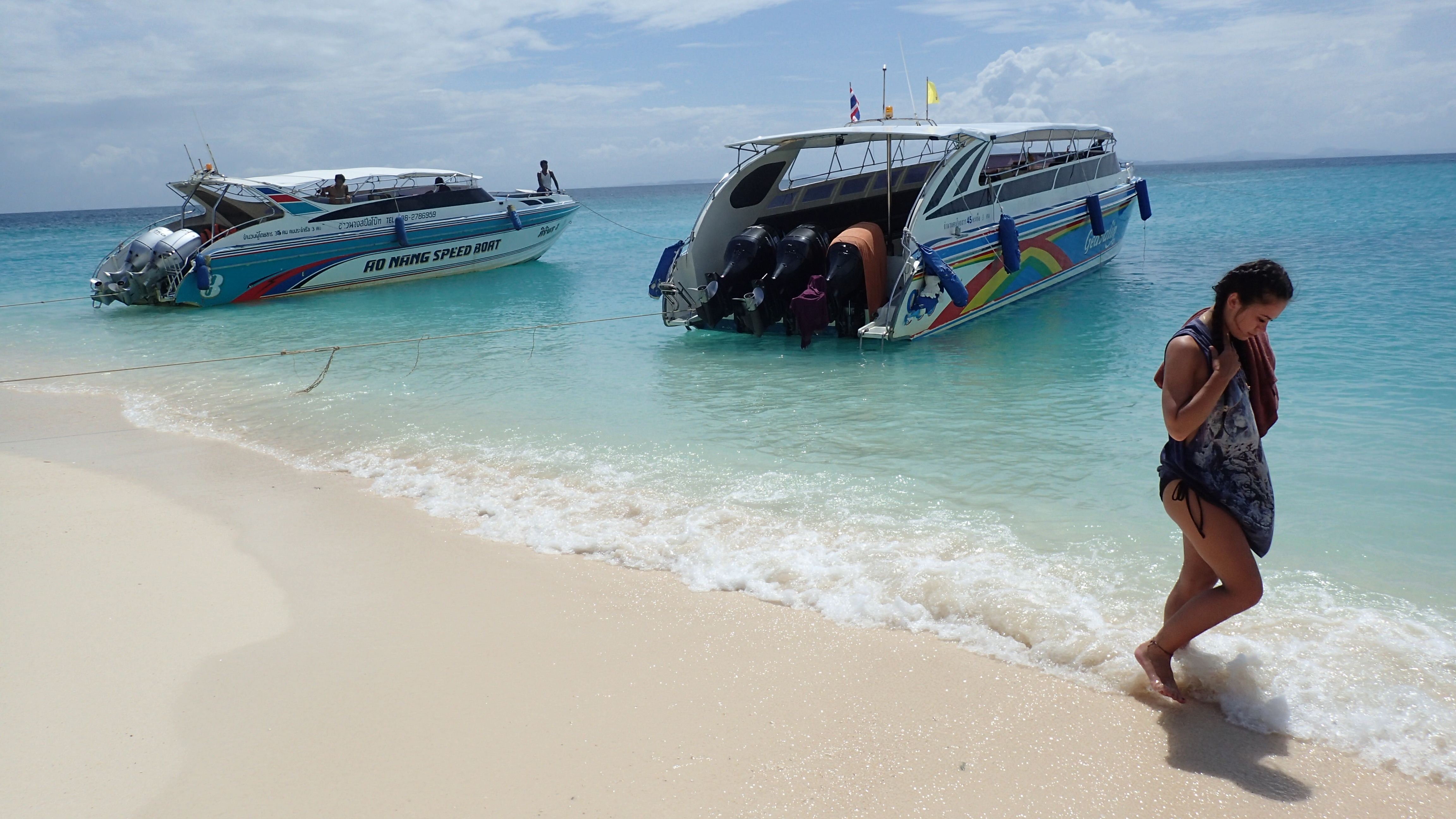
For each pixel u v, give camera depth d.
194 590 3.89
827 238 10.83
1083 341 9.37
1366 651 2.93
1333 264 13.44
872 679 2.96
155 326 13.58
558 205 21.41
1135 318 10.48
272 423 7.17
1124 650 2.98
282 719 2.81
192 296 15.37
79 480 5.71
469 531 4.58
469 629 3.43
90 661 3.23
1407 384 6.60
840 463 5.50
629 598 3.67
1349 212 25.80
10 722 2.83
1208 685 2.77
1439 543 3.89
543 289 16.86
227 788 2.47
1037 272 12.02
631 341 10.66
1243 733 2.57
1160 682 2.71
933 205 9.74
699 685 2.96
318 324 13.27
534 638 3.34
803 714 2.76
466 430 6.63
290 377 9.13
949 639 3.22
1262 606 3.33
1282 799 2.28
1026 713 2.72
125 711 2.88
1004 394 7.21
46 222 101.12
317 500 5.19
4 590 3.92
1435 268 12.44
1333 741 2.51
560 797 2.39
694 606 3.58
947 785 2.39
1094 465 5.25
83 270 24.38
